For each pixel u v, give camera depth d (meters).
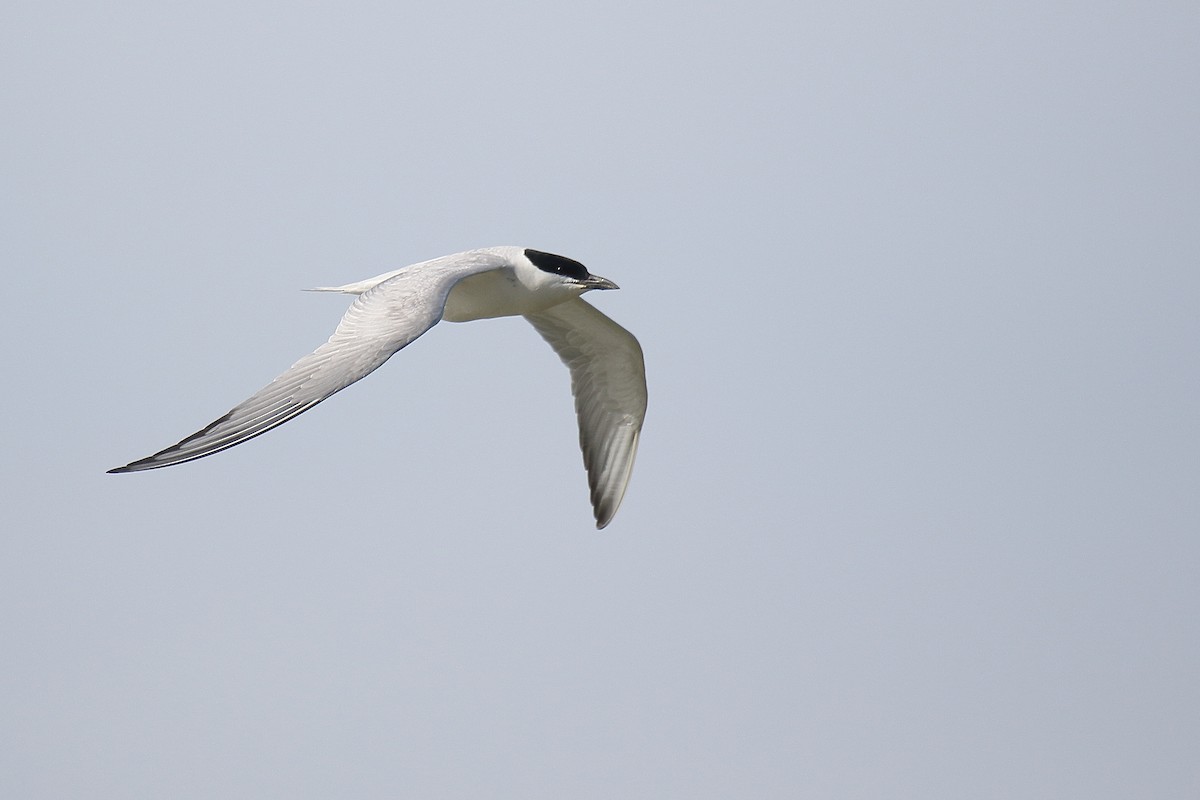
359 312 12.58
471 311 15.99
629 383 17.14
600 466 17.22
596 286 15.70
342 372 11.63
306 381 11.53
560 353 17.11
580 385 17.22
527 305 15.77
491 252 15.33
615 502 17.09
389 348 11.91
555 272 15.59
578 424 17.27
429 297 12.78
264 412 11.11
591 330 16.70
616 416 17.28
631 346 16.77
